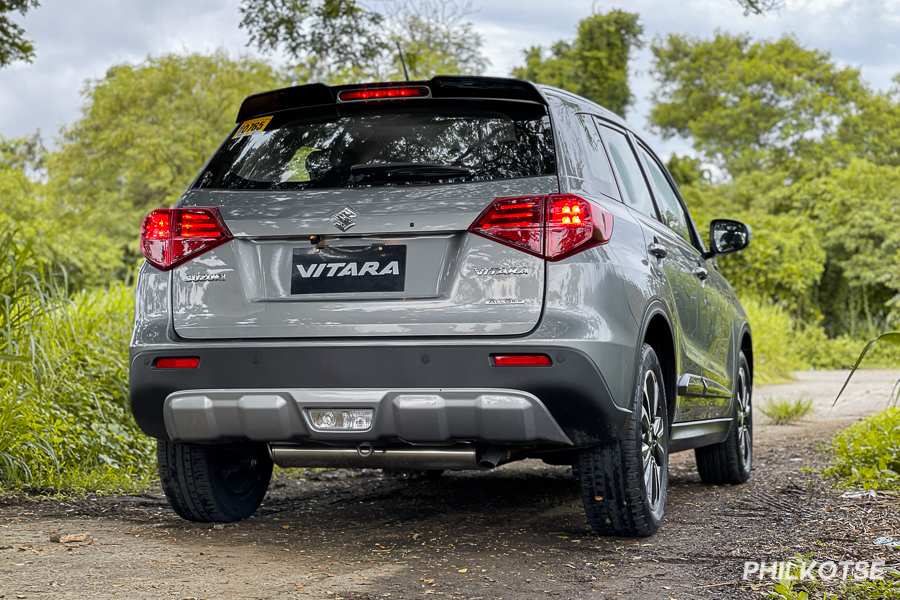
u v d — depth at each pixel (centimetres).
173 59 4219
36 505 599
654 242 548
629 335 466
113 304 930
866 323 3697
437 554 476
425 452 470
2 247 684
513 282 445
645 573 440
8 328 668
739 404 732
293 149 495
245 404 462
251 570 437
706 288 655
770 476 763
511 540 511
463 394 441
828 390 1792
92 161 4206
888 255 3703
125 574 423
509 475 780
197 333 474
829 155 5141
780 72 5422
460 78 475
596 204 465
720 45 5900
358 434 454
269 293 469
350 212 463
